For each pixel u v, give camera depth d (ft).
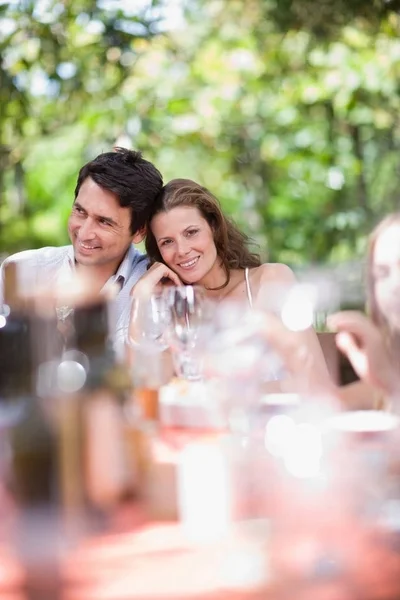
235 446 5.21
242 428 5.96
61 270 11.92
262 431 5.82
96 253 11.39
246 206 31.65
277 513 4.19
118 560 3.69
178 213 11.00
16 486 4.11
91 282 4.74
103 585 3.45
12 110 23.35
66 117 26.25
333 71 26.50
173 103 28.71
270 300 7.96
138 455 4.34
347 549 3.73
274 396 6.88
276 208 30.86
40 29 22.36
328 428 5.42
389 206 28.30
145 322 7.79
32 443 4.10
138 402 6.34
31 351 4.51
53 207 37.24
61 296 4.63
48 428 4.11
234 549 3.78
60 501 4.09
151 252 11.58
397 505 4.21
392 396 6.70
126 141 26.89
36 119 25.30
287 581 3.47
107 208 11.18
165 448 5.08
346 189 29.50
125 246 11.53
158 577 3.52
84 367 4.32
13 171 28.04
